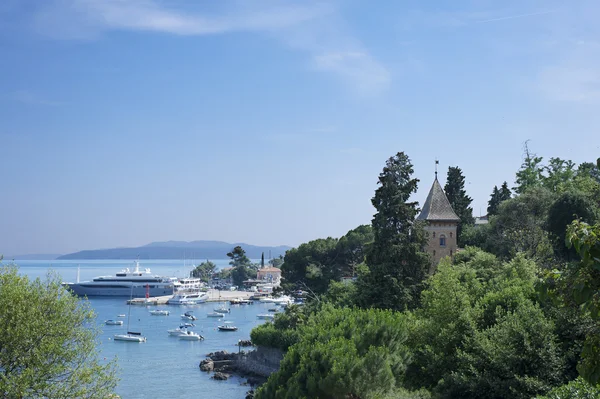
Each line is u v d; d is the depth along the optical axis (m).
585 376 18.00
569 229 17.28
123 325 172.88
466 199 144.62
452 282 60.03
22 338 39.97
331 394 47.84
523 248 101.94
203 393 88.75
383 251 87.88
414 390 53.22
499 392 46.22
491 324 56.16
